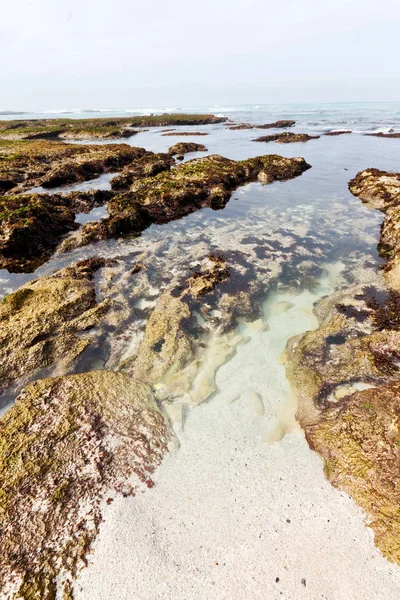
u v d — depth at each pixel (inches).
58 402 99.0
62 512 74.8
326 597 61.9
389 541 67.3
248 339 128.4
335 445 85.7
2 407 104.9
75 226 237.9
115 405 99.7
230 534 72.0
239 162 375.9
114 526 73.0
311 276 166.2
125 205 238.2
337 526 71.7
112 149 478.3
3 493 76.6
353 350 114.0
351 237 207.5
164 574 66.2
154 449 89.7
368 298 140.2
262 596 62.6
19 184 338.3
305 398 102.0
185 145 518.0
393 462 77.7
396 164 377.1
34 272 181.5
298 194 301.3
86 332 129.8
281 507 76.4
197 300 145.9
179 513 76.0
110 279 166.2
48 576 65.4
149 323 134.3
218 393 107.1
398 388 96.0
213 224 239.6
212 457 88.3
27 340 121.0
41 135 713.0
